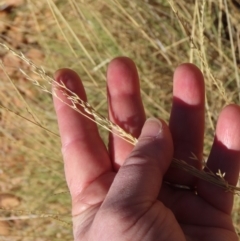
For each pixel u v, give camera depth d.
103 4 0.40
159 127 0.24
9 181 0.46
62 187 0.44
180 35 0.39
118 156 0.28
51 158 0.39
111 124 0.25
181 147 0.26
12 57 0.47
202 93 0.26
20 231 0.45
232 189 0.25
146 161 0.23
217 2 0.37
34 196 0.45
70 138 0.28
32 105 0.44
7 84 0.45
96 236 0.22
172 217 0.23
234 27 0.38
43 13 0.45
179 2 0.36
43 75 0.25
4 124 0.45
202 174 0.25
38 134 0.43
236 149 0.25
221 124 0.25
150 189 0.23
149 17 0.40
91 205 0.26
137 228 0.22
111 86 0.28
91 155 0.28
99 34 0.41
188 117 0.26
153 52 0.40
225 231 0.25
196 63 0.38
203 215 0.25
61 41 0.42
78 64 0.42
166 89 0.40
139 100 0.28
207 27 0.38
